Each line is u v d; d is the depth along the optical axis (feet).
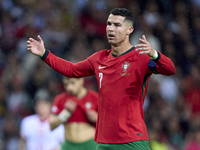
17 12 161.68
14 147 128.57
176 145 115.65
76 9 159.53
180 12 164.04
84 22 156.04
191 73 149.18
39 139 96.63
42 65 143.02
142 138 52.60
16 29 157.69
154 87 132.16
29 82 139.95
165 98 135.44
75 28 155.22
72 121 86.89
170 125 117.39
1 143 129.18
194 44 158.71
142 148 52.34
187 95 138.72
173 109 129.18
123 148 52.65
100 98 54.95
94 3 159.53
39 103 97.09
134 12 157.89
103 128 54.03
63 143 88.74
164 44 154.61
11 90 141.08
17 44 155.43
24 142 98.02
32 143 96.94
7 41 156.15
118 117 52.95
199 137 108.47
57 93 135.03
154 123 116.37
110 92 53.57
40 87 138.62
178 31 159.12
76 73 57.21
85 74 57.47
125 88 53.06
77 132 86.99
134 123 52.85
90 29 154.40
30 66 143.95
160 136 112.27
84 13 157.99
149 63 52.54
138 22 153.28
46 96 97.86
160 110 124.77
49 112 97.60
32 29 156.04
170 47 154.40
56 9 160.15
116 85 53.36
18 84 140.77
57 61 57.00
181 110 130.93
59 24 156.25
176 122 118.93
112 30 54.19
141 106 54.24
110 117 53.36
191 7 166.30
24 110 136.05
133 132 52.49
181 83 143.33
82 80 86.69
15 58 150.41
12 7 163.73
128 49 54.65
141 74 53.11
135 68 53.11
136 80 53.11
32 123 97.30
